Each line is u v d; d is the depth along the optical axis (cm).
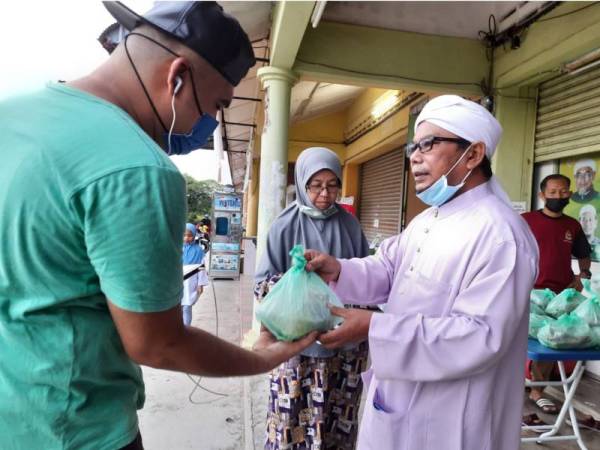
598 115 356
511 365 125
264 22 420
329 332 126
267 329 133
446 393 122
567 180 333
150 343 77
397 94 653
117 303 74
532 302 267
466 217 128
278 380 193
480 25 441
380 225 816
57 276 75
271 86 425
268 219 436
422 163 134
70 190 71
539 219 340
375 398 141
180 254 80
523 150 431
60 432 79
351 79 438
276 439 194
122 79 89
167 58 88
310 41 428
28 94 82
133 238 72
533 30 383
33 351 77
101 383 83
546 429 288
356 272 163
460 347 111
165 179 75
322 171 208
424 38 443
